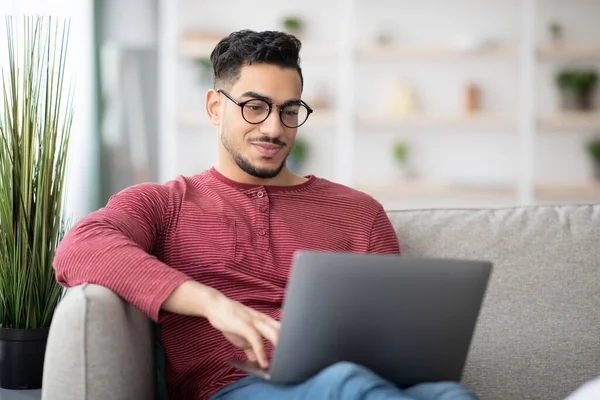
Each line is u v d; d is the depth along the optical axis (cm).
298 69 179
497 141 566
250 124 175
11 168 187
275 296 171
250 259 171
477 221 194
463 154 566
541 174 567
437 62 559
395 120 535
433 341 137
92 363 139
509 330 180
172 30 525
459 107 561
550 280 185
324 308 127
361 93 561
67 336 139
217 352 162
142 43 498
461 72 560
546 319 181
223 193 179
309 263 124
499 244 189
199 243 171
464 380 176
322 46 543
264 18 563
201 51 533
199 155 561
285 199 182
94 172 484
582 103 539
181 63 559
